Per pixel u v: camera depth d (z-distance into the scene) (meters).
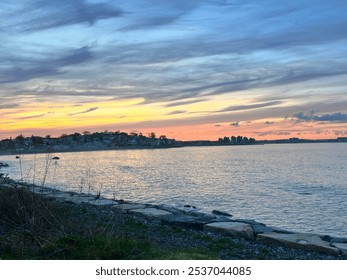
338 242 10.21
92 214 12.87
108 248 7.47
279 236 9.95
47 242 7.69
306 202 24.58
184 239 9.90
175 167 67.12
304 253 8.95
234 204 23.52
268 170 56.78
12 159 104.12
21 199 9.78
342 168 59.59
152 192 29.86
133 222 11.91
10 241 7.98
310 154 131.62
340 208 22.23
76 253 7.32
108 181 39.78
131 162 89.88
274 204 23.61
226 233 10.64
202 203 23.83
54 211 9.91
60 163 85.75
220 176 46.44
